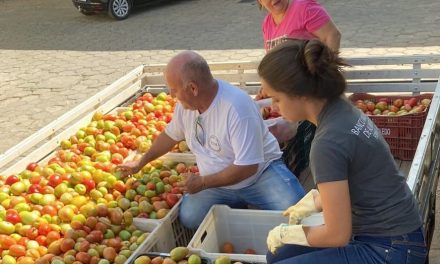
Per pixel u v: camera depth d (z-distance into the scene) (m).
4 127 7.56
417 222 2.40
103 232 3.88
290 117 2.36
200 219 3.94
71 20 14.10
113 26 12.95
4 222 3.92
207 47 10.28
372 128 2.33
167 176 4.48
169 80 3.55
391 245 2.37
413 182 2.64
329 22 4.61
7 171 4.65
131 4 13.65
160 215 4.00
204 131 3.78
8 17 15.23
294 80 2.23
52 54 11.12
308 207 2.80
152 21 12.99
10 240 3.80
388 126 4.93
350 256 2.42
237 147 3.62
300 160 5.01
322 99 2.29
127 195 4.28
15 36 13.03
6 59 11.09
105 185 4.38
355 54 8.71
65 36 12.52
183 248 3.35
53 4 16.30
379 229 2.38
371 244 2.39
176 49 10.46
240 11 12.92
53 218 4.02
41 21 14.34
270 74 2.27
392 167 2.36
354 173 2.30
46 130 5.02
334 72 2.24
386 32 9.75
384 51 8.71
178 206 4.05
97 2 13.30
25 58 11.04
